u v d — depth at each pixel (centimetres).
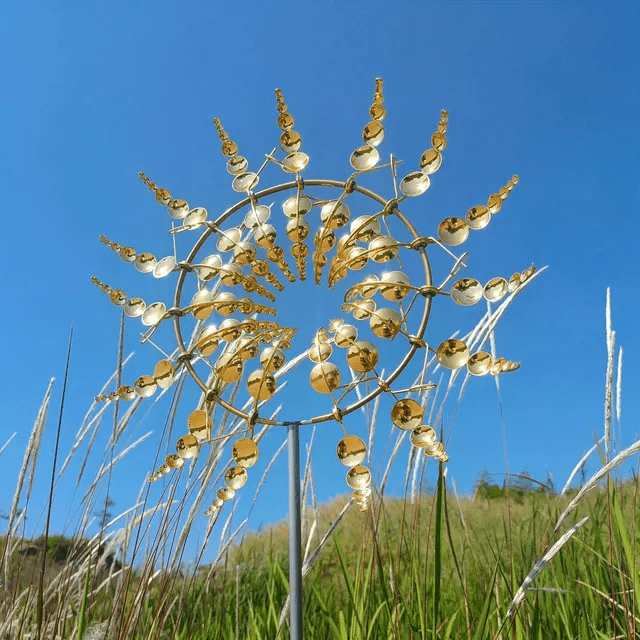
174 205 77
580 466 115
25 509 111
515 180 63
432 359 100
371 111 67
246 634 123
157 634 102
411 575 100
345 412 66
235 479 69
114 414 120
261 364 68
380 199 71
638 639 88
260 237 75
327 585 159
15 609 103
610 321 87
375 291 74
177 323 73
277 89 71
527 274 68
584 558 128
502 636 90
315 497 117
